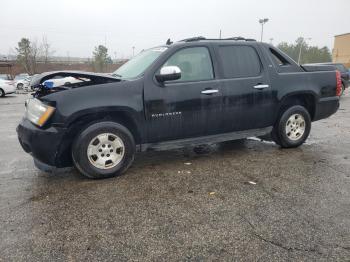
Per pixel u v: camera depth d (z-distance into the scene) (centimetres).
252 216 331
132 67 502
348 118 964
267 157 531
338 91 606
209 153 561
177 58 472
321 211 339
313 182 419
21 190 407
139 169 480
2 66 5575
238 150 577
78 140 418
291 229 305
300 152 559
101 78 435
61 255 271
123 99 429
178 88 462
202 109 478
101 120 436
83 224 320
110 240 292
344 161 506
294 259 261
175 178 442
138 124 446
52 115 406
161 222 322
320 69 598
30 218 333
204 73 487
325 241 284
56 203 367
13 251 276
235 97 500
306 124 581
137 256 269
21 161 532
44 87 438
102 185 419
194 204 361
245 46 527
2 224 321
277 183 417
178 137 479
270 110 537
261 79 523
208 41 502
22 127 430
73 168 487
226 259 263
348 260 259
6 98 2019
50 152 412
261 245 281
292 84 550
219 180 432
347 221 317
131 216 335
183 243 286
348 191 389
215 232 303
